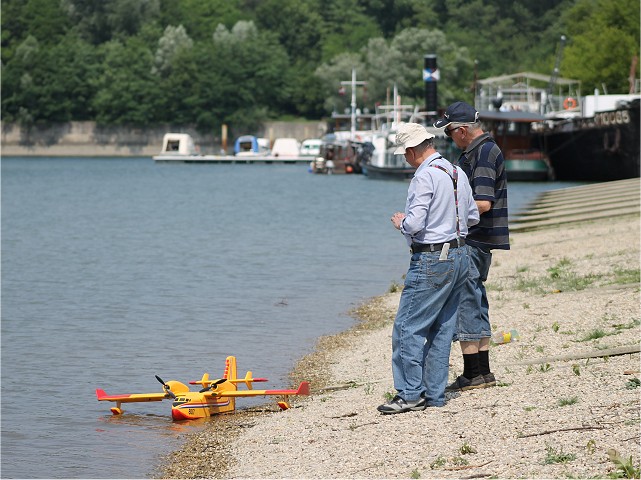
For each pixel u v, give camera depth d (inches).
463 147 1001.5
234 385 1230.9
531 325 1411.2
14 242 3700.8
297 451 936.9
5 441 1095.0
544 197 4904.0
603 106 7504.9
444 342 979.3
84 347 1654.8
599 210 3597.4
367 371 1352.1
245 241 3565.5
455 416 941.8
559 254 2320.4
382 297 2133.4
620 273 1815.9
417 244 959.6
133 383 1387.8
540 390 992.9
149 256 3144.7
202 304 2111.2
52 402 1282.0
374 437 919.7
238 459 960.9
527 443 831.7
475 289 1015.0
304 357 1504.7
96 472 981.8
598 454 777.6
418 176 948.6
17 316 2003.0
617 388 957.2
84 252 3314.5
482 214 997.8
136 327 1844.2
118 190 7539.4
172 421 1171.9
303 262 2859.3
